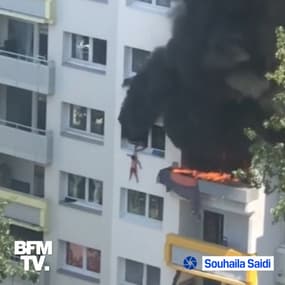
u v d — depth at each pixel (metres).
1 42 110.94
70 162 110.00
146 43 104.75
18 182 113.62
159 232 107.81
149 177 107.12
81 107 109.06
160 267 108.31
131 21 105.06
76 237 111.12
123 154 107.62
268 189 90.94
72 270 112.06
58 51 108.44
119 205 108.81
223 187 104.12
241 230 106.56
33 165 112.81
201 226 107.75
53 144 110.19
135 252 109.06
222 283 107.81
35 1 107.75
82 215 110.56
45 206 111.38
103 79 107.19
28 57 109.75
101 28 106.50
